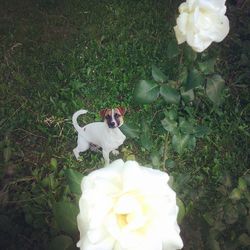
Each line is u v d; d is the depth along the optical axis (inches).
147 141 23.7
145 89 21.5
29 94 32.5
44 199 24.2
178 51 22.3
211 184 28.1
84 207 11.9
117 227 11.1
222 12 19.9
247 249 24.7
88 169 28.1
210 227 22.9
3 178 27.1
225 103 32.7
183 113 31.0
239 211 21.3
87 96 32.5
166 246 12.3
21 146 29.5
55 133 30.1
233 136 30.9
